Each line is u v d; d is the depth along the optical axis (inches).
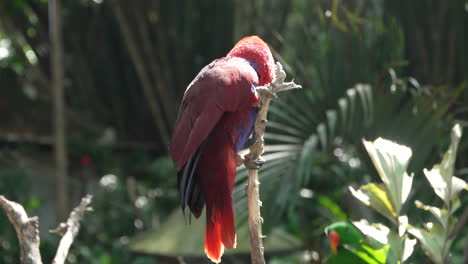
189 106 152.0
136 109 618.8
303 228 387.5
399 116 274.8
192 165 149.7
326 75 298.8
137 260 384.2
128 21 561.9
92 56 600.7
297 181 260.5
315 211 426.6
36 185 551.2
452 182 155.3
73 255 444.5
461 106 346.6
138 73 591.2
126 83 612.1
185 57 573.0
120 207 505.7
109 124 618.2
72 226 167.3
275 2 510.6
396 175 154.9
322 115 291.4
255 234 146.6
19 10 569.0
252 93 151.3
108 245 479.5
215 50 562.6
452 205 157.3
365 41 302.0
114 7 549.0
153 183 564.7
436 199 248.4
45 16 574.6
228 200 153.6
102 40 596.7
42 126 587.5
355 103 273.3
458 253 297.1
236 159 154.8
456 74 398.3
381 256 155.3
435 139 267.6
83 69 601.6
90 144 579.8
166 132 610.9
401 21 400.8
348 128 276.7
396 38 305.0
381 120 274.5
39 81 603.8
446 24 397.7
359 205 273.0
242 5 520.4
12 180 499.2
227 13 553.0
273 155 273.3
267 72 163.9
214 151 152.9
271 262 387.5
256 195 149.8
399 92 275.0
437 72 396.8
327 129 283.9
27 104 590.2
